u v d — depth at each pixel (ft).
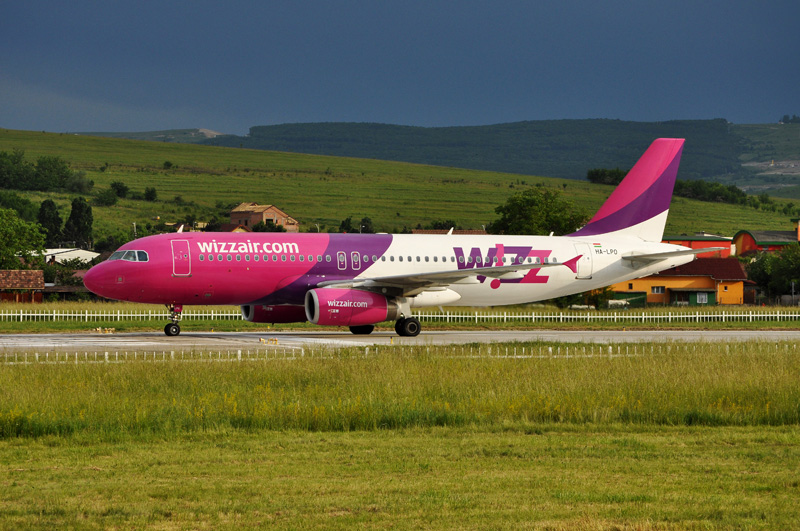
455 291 585.63
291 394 268.82
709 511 145.89
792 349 415.44
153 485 163.73
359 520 140.15
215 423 226.17
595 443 209.56
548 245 608.60
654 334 597.11
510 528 135.54
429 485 164.66
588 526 135.74
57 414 231.09
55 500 151.84
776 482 167.73
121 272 502.38
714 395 274.98
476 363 347.97
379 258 559.38
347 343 477.36
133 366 318.24
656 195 642.22
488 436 219.20
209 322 650.43
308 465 182.70
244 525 137.18
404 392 274.77
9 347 425.69
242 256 524.11
